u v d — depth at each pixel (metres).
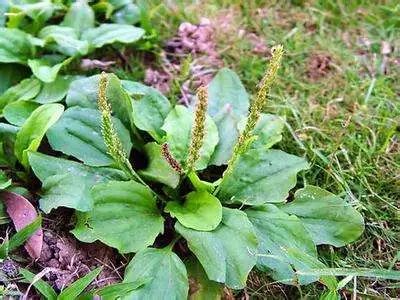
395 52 0.48
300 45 0.48
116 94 0.38
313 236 0.35
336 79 0.46
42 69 0.40
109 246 0.34
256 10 0.51
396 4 0.52
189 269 0.33
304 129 0.42
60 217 0.35
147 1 0.50
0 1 0.44
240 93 0.41
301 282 0.32
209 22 0.49
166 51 0.48
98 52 0.46
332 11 0.52
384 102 0.44
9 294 0.31
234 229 0.33
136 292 0.31
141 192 0.34
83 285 0.30
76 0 0.47
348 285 0.34
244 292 0.34
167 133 0.36
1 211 0.34
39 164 0.34
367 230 0.37
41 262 0.33
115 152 0.32
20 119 0.38
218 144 0.37
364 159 0.40
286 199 0.37
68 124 0.36
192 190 0.36
